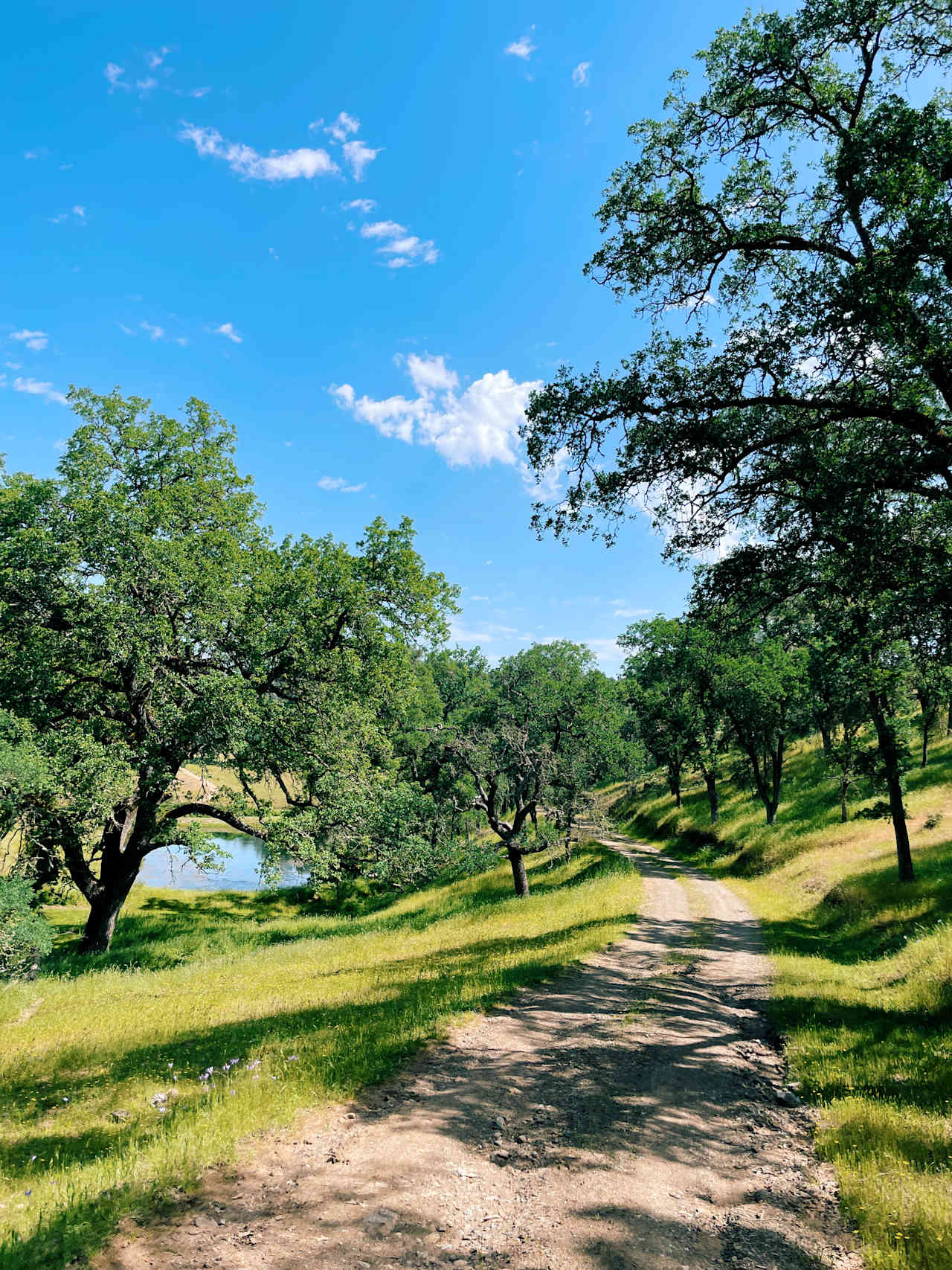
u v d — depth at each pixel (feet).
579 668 111.24
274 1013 37.19
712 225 38.06
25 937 51.11
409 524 76.18
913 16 31.60
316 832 73.15
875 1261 13.92
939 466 30.73
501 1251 14.17
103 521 61.05
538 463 39.81
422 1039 28.81
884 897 64.28
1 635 62.90
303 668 72.08
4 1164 18.35
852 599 36.55
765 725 119.75
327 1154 18.07
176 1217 14.46
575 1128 21.20
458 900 108.99
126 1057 30.40
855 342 29.48
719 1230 15.64
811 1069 27.37
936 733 123.34
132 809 68.80
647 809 203.31
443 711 149.79
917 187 26.18
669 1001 39.01
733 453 36.91
